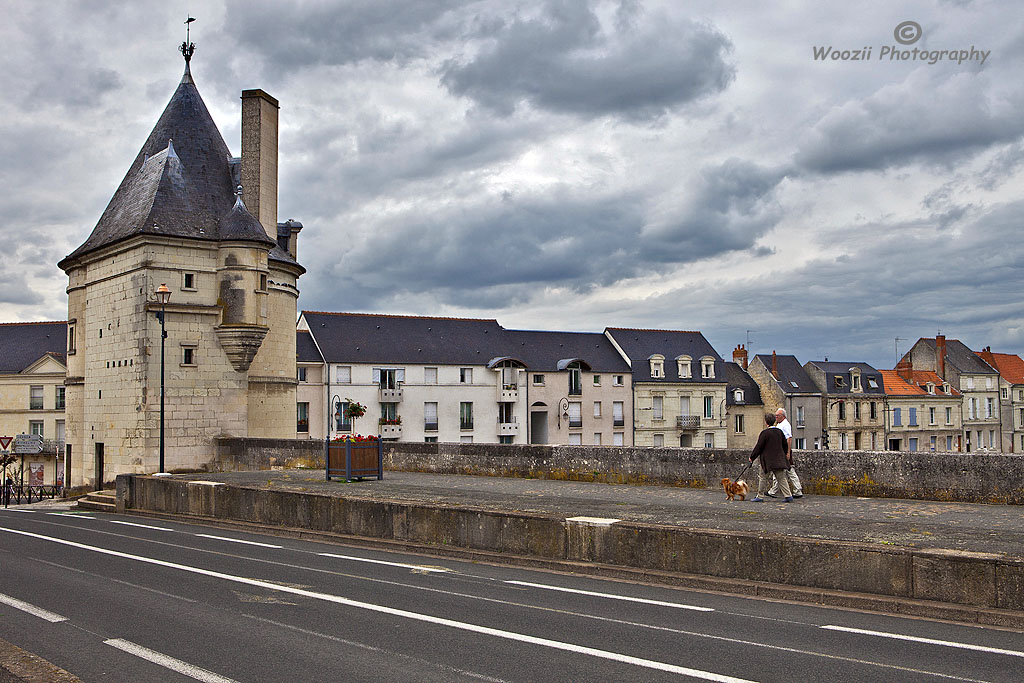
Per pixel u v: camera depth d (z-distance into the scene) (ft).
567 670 22.79
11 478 153.89
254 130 103.24
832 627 27.61
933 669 22.57
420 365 195.62
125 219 98.89
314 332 188.96
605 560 38.73
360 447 66.85
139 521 65.62
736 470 56.34
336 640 26.25
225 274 94.58
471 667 23.17
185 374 92.17
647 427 219.20
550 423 209.67
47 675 22.26
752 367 234.99
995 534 35.58
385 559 43.50
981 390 254.47
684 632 26.94
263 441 89.71
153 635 27.14
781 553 33.42
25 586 35.91
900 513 42.78
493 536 43.21
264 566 41.04
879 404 231.91
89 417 101.04
